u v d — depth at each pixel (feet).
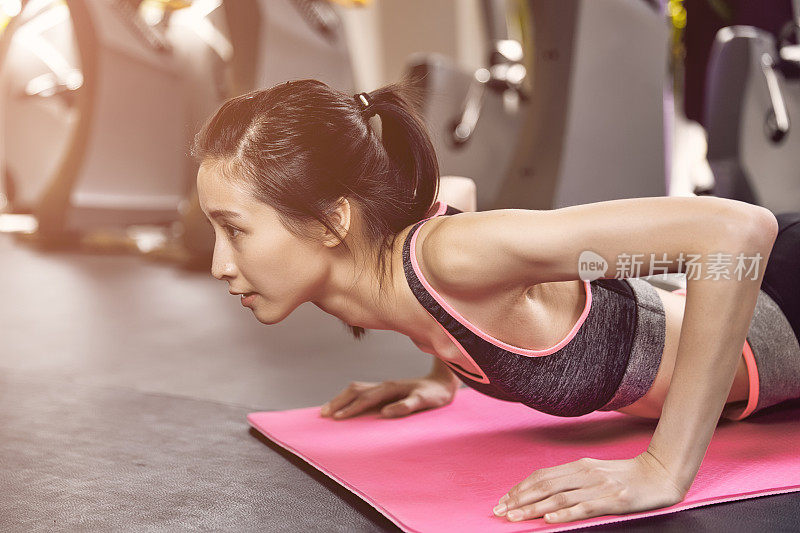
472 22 20.03
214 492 3.49
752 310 3.05
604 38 9.45
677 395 3.07
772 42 10.79
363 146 3.34
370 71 20.66
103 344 7.03
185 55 12.66
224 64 12.51
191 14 12.80
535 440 4.07
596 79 9.48
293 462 3.88
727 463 3.59
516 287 3.28
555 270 3.11
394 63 20.61
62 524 3.15
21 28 16.14
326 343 7.09
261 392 5.39
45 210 14.98
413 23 20.34
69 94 15.90
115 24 15.02
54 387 5.49
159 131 15.85
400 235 3.45
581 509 2.95
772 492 3.27
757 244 2.98
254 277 3.35
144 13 16.25
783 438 3.95
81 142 14.87
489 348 3.43
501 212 3.16
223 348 6.87
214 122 3.38
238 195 3.25
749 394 3.96
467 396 4.99
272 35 12.10
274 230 3.28
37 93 15.97
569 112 9.39
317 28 13.11
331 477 3.59
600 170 9.61
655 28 9.70
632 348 3.68
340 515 3.22
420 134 3.47
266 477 3.67
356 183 3.31
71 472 3.76
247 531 3.07
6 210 16.75
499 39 15.75
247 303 3.49
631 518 3.02
